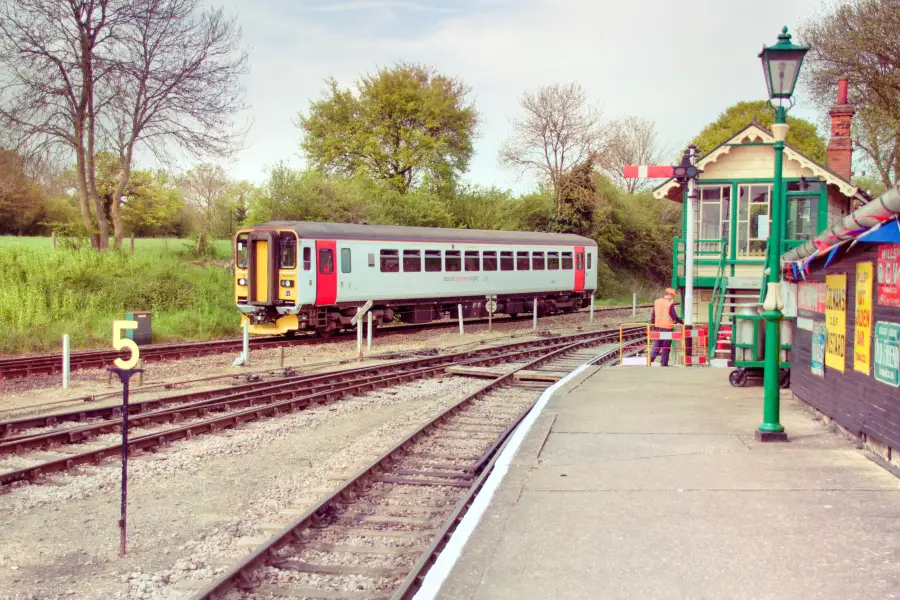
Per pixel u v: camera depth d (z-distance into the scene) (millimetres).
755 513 5555
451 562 4836
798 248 8352
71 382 14406
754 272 18797
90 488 7785
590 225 47000
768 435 7820
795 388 9930
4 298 20188
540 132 46156
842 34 30906
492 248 27938
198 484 8023
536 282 30000
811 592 4188
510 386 14641
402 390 14078
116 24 25391
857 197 18766
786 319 11398
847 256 7605
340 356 19000
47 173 26000
